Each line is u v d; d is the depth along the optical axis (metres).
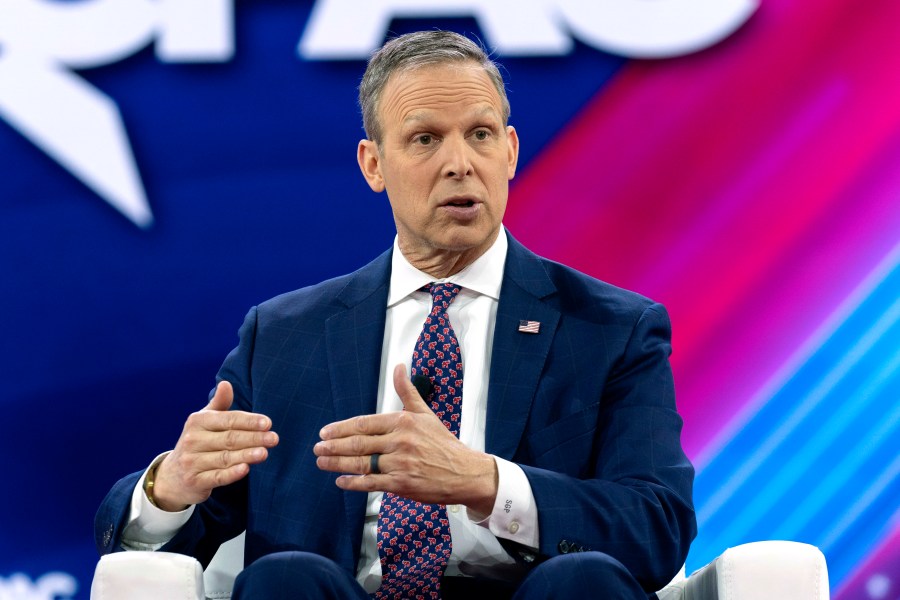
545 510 7.66
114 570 7.54
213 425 7.71
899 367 12.59
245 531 9.03
